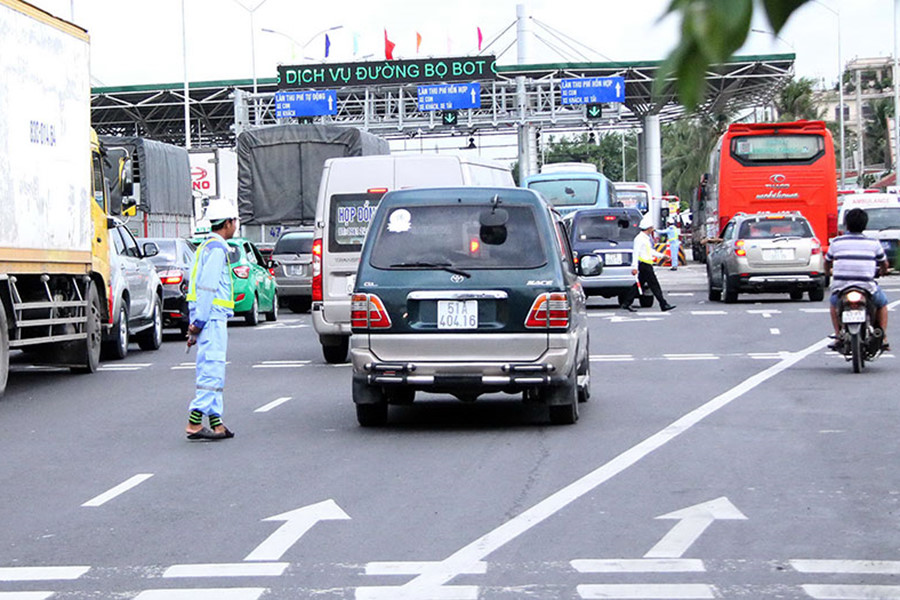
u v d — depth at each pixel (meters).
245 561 13.46
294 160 63.16
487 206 22.91
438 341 22.44
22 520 16.00
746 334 44.16
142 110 143.62
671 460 19.53
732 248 59.97
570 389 23.03
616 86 123.31
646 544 13.90
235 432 23.70
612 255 58.75
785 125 74.75
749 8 3.83
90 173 35.25
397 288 22.59
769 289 60.41
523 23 129.50
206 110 144.62
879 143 178.62
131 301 41.44
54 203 32.25
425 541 14.28
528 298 22.42
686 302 64.12
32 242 30.67
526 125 127.06
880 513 15.40
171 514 16.17
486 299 22.45
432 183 35.69
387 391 23.16
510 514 15.73
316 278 36.06
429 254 22.72
